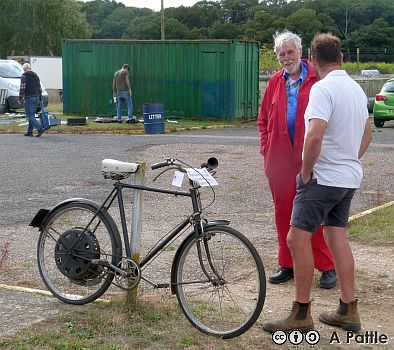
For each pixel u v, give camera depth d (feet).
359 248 24.18
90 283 17.93
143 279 17.53
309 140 15.64
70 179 38.88
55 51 200.13
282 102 19.65
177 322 16.76
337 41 16.42
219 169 42.73
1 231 26.76
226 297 17.33
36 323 16.69
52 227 18.72
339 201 16.28
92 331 16.17
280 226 20.13
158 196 33.91
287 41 19.24
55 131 67.21
